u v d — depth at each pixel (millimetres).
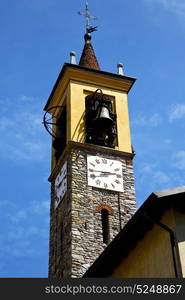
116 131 30328
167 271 14969
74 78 31375
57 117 32062
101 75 31891
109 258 17422
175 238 14805
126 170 28781
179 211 15305
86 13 36906
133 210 27312
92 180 27547
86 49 34781
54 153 31484
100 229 25938
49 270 27094
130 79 32375
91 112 29953
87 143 28781
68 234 25641
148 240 16250
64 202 27453
